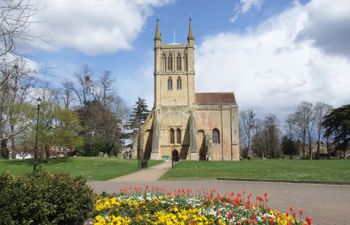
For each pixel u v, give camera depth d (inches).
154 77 3053.6
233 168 1534.2
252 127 4160.9
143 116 3941.9
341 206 590.9
